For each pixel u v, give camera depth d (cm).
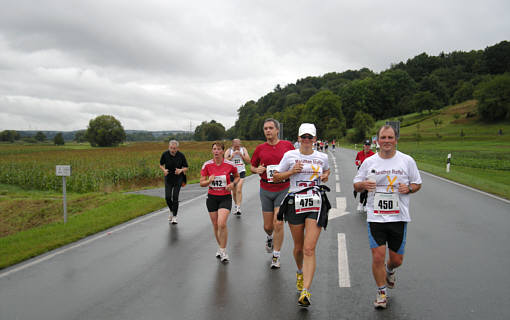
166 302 405
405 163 380
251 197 1172
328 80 19475
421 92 13312
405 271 482
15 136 16662
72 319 369
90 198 1315
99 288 450
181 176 827
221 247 546
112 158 3912
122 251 607
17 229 1153
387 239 388
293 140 11706
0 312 388
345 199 1068
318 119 10194
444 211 873
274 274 486
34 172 2172
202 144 9825
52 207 1274
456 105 13400
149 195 1262
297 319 358
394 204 374
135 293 432
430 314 362
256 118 15762
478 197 1080
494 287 424
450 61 17262
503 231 682
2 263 544
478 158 3073
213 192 556
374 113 13212
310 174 409
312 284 447
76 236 705
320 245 611
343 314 366
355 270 491
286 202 414
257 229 742
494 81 10331
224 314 373
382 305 375
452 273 471
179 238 685
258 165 554
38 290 447
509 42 15475
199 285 452
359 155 955
